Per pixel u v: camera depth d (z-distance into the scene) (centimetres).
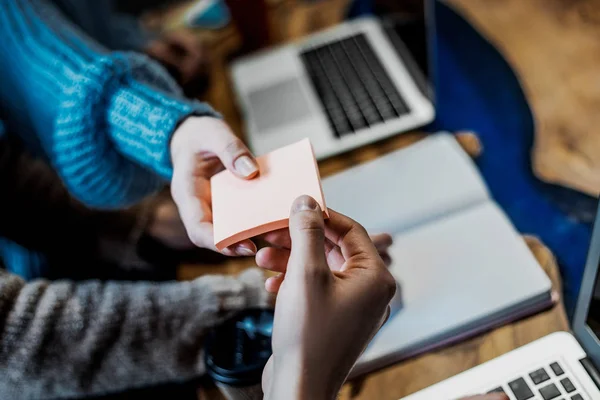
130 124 74
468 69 94
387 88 92
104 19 118
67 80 84
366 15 106
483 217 72
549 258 69
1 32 91
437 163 80
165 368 69
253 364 58
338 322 44
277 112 94
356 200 79
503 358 60
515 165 80
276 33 110
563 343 59
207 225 62
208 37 111
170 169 72
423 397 59
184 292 69
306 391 42
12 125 106
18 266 105
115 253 94
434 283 67
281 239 57
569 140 81
